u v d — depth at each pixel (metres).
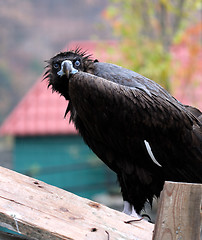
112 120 10.81
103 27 30.47
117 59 27.05
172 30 28.64
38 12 113.00
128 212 11.16
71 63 11.41
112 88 10.78
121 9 28.83
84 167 35.75
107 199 33.75
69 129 35.44
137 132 10.87
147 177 11.09
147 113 10.83
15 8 109.50
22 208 6.95
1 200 7.00
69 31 111.69
